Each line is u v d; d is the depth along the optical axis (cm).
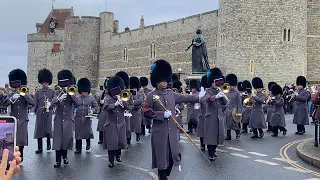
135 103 1402
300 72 3375
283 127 1642
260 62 3297
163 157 764
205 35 4091
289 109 2800
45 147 1384
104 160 1132
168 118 774
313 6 3753
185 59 4438
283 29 3316
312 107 2100
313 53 3741
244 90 1812
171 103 796
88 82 1309
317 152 1118
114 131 1030
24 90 1094
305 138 1541
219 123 1091
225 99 1103
